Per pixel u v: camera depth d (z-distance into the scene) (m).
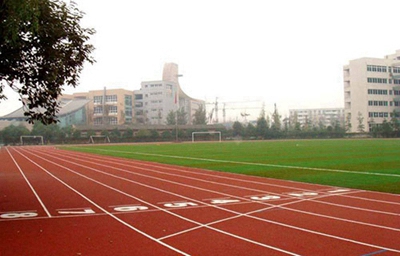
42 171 23.66
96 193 14.30
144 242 7.68
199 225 9.03
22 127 85.88
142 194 13.98
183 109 119.06
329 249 7.09
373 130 91.88
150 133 92.12
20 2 8.91
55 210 11.05
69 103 110.69
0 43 9.74
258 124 100.06
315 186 15.55
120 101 113.31
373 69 100.94
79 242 7.72
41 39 10.53
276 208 10.98
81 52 11.72
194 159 31.66
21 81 11.41
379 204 11.49
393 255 6.72
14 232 8.53
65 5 11.04
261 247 7.26
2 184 17.20
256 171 21.58
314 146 50.81
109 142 88.31
